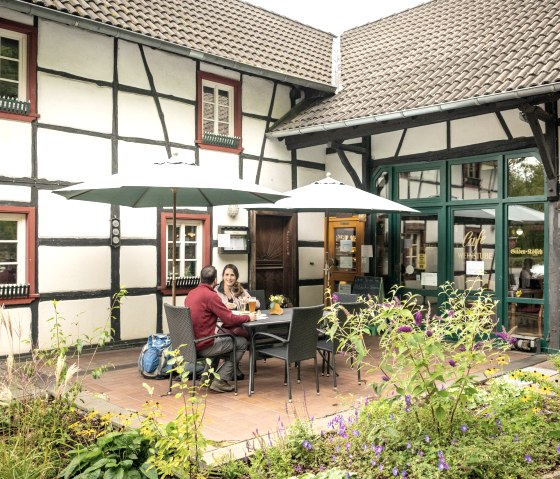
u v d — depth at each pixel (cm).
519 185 796
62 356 397
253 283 953
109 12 764
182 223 873
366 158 980
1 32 684
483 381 520
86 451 325
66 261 730
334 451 357
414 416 367
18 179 688
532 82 662
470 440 344
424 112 769
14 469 301
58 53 724
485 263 830
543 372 616
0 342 664
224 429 437
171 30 839
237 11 1066
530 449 358
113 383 583
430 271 907
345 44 1188
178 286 845
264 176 978
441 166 888
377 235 992
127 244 793
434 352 345
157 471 315
